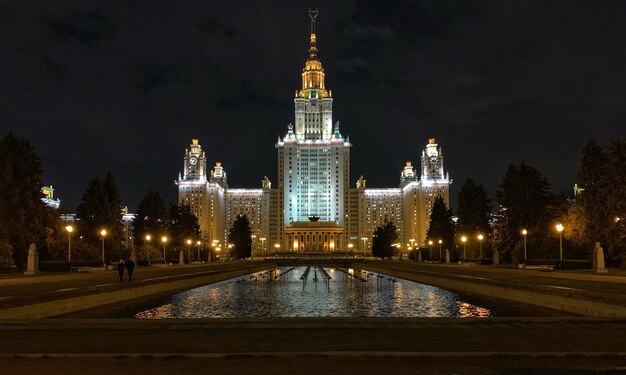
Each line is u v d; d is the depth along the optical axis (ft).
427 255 528.63
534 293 135.54
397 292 197.77
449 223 488.02
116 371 52.54
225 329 77.25
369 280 269.23
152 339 69.31
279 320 81.76
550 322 81.41
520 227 329.93
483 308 139.33
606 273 205.05
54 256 302.25
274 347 63.57
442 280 212.84
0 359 58.03
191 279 217.97
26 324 80.23
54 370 52.95
